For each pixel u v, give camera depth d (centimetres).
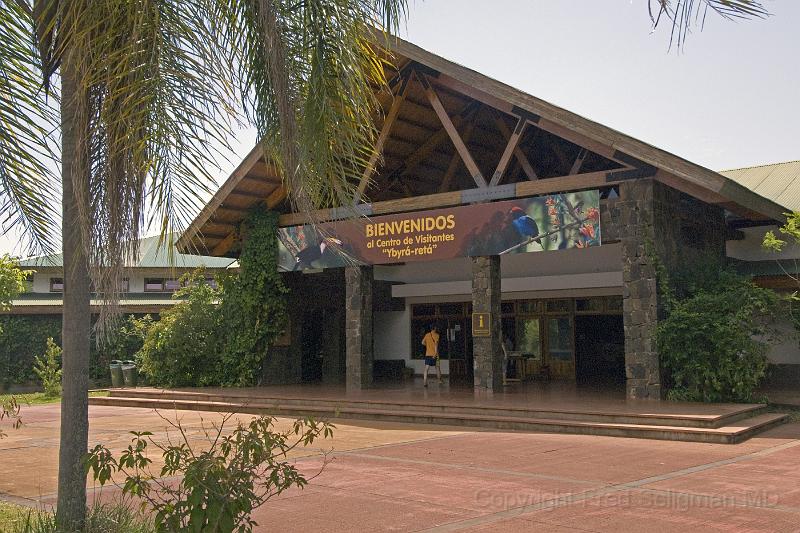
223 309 2228
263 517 711
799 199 2195
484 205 1736
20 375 2752
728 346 1441
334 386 2098
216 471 448
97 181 494
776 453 1055
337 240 596
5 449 1257
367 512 726
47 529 568
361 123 599
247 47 589
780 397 1755
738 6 385
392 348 2591
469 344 2441
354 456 1069
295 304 2266
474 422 1410
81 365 580
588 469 938
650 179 1526
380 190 2203
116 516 608
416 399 1620
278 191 2133
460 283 2392
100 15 496
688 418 1218
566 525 659
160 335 2222
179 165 495
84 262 577
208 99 507
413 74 1795
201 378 2200
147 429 1455
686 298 1580
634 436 1230
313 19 567
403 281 2547
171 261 522
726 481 852
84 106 495
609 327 2312
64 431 573
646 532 633
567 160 2067
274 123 588
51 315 2822
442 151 2170
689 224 1764
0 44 570
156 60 489
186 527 443
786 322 1875
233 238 2258
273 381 2197
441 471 938
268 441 477
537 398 1592
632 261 1534
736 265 2016
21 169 602
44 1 537
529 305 2355
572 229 1611
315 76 568
